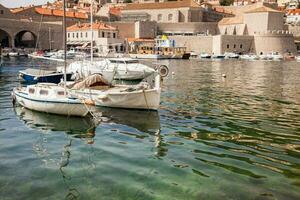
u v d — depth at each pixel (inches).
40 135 634.2
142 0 6309.1
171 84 1430.9
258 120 758.5
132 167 476.7
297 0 7401.6
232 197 387.9
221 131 663.8
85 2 6284.5
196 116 794.8
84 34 4001.0
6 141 593.6
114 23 4660.4
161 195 392.8
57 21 4562.0
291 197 388.5
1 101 957.2
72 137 623.5
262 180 434.3
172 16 5088.6
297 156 524.1
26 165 480.7
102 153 535.5
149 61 3100.4
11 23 3774.6
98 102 861.2
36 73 1397.6
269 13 4512.8
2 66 2089.1
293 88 1337.4
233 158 513.7
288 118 780.6
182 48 4045.3
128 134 643.5
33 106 802.2
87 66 1376.7
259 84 1469.0
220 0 6633.9
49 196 388.2
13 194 391.2
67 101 751.1
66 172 457.7
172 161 500.7
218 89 1286.9
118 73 1439.5
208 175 449.7
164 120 752.3
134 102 837.2
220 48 4296.3
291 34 4404.5
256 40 4421.8
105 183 423.8
